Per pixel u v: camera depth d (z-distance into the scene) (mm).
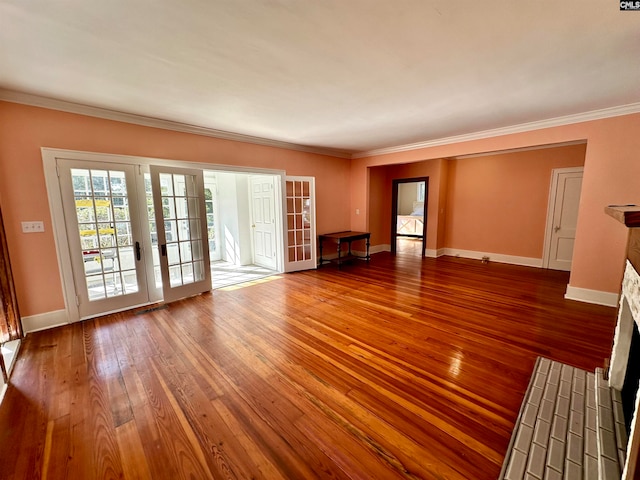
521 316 3217
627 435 1479
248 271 5559
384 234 7562
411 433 1633
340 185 6410
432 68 2301
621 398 1773
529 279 4738
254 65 2232
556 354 2414
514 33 1821
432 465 1432
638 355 1599
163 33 1794
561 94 2846
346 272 5406
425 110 3332
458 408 1822
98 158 3225
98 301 3340
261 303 3754
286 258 5398
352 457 1485
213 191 6621
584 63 2215
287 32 1798
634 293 1532
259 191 5809
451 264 5949
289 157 5305
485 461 1449
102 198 3309
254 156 4770
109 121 3291
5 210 2773
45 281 3012
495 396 1929
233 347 2617
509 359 2357
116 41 1879
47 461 1479
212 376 2186
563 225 5270
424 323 3072
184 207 3994
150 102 3018
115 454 1515
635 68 2287
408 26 1747
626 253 1789
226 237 6449
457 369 2234
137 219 3574
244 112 3373
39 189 2924
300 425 1703
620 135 3242
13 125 2758
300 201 5574
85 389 2045
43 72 2307
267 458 1484
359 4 1540
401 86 2648
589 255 3562
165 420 1750
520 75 2428
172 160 3816
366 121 3768
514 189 5793
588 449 1475
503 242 6039
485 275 5035
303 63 2207
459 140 4695
